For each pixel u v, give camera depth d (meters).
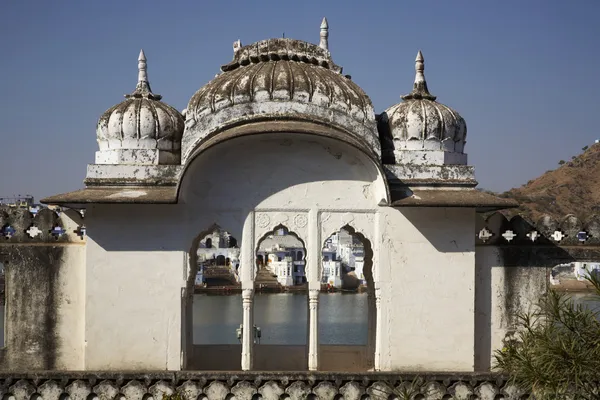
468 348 13.96
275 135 13.31
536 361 10.68
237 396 12.98
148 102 14.79
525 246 14.64
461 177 14.27
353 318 59.62
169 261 13.70
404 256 13.93
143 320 13.65
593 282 10.93
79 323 14.23
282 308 66.50
